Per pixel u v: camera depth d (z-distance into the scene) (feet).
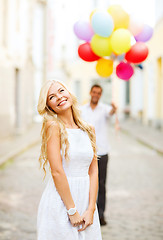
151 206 15.70
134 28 13.20
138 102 72.38
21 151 32.22
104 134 13.64
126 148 35.99
